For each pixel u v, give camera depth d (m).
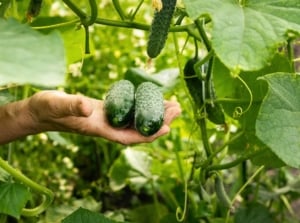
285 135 0.65
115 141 0.71
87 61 1.47
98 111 0.72
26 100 0.68
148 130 0.69
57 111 0.64
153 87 0.72
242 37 0.57
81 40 0.96
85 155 1.60
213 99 0.90
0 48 0.46
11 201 0.73
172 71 1.04
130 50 1.49
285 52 0.95
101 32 1.49
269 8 0.60
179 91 1.22
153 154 1.37
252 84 0.90
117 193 1.57
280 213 1.41
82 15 0.77
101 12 1.43
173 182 1.31
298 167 0.63
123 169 1.30
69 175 1.49
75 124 0.69
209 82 0.88
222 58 0.55
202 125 0.93
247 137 0.91
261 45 0.56
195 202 1.06
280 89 0.67
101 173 1.54
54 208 1.16
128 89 0.71
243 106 0.91
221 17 0.58
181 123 1.23
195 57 0.91
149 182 1.31
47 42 0.48
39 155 1.43
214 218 1.09
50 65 0.45
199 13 0.58
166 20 0.72
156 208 1.31
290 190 1.25
